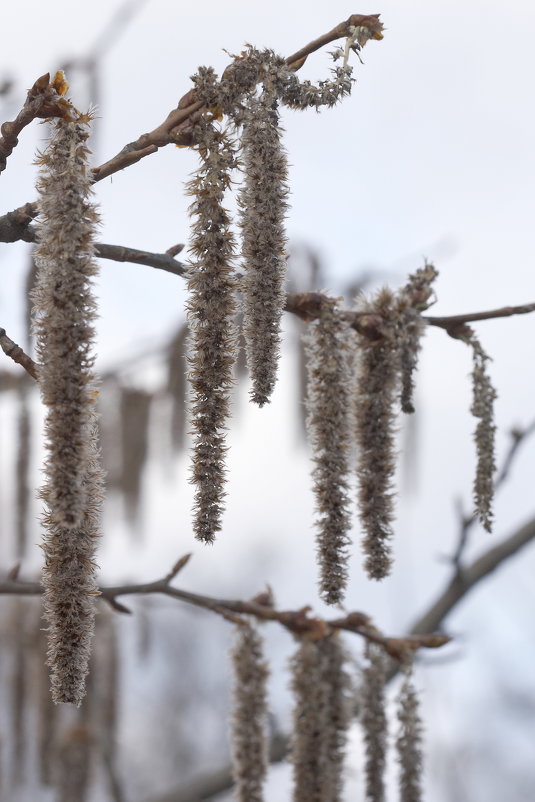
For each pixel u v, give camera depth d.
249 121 0.78
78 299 0.75
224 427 0.78
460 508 1.13
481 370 0.84
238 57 0.78
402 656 0.86
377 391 0.82
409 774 0.85
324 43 0.79
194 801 1.15
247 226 0.78
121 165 0.79
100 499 0.76
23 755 1.02
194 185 0.78
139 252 0.83
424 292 0.83
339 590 0.81
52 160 0.76
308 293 0.82
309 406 0.81
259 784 0.85
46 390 0.75
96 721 1.02
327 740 0.85
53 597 0.75
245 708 0.86
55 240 0.75
